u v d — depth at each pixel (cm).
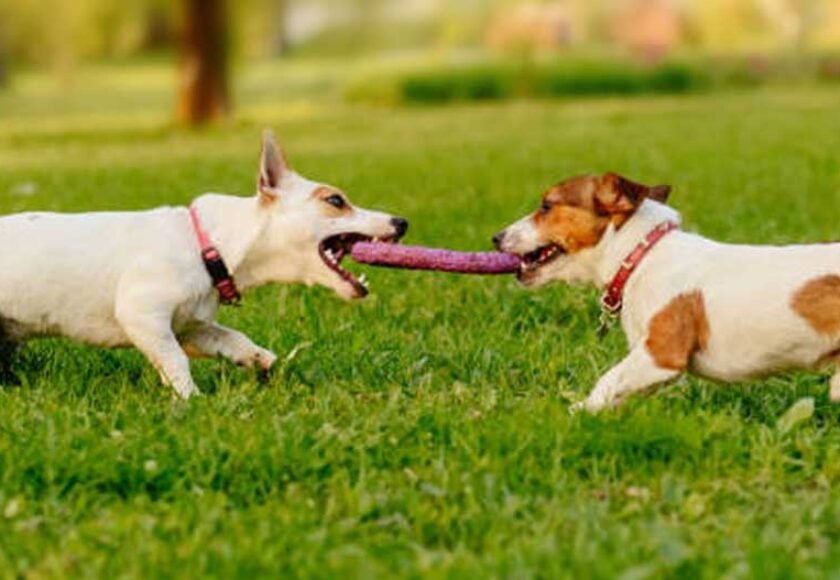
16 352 874
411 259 820
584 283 799
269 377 845
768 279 724
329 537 594
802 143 2314
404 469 674
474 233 1350
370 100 4412
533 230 788
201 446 672
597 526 594
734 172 1881
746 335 726
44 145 2902
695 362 750
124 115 4172
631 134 2669
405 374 849
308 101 4631
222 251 815
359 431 709
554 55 4853
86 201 1653
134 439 686
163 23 4612
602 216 771
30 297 806
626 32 5000
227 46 3438
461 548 579
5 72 6050
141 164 2227
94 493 645
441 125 3266
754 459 684
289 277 830
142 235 813
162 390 809
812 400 726
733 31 5997
